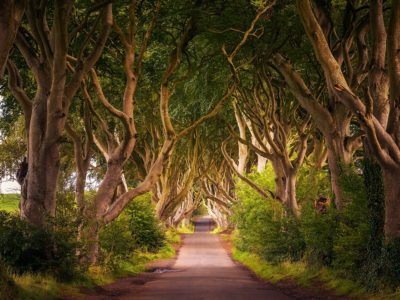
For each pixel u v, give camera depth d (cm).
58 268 1725
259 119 2939
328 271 2042
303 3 1443
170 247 4531
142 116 3572
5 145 3703
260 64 2486
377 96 1669
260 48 2362
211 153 4922
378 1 1644
